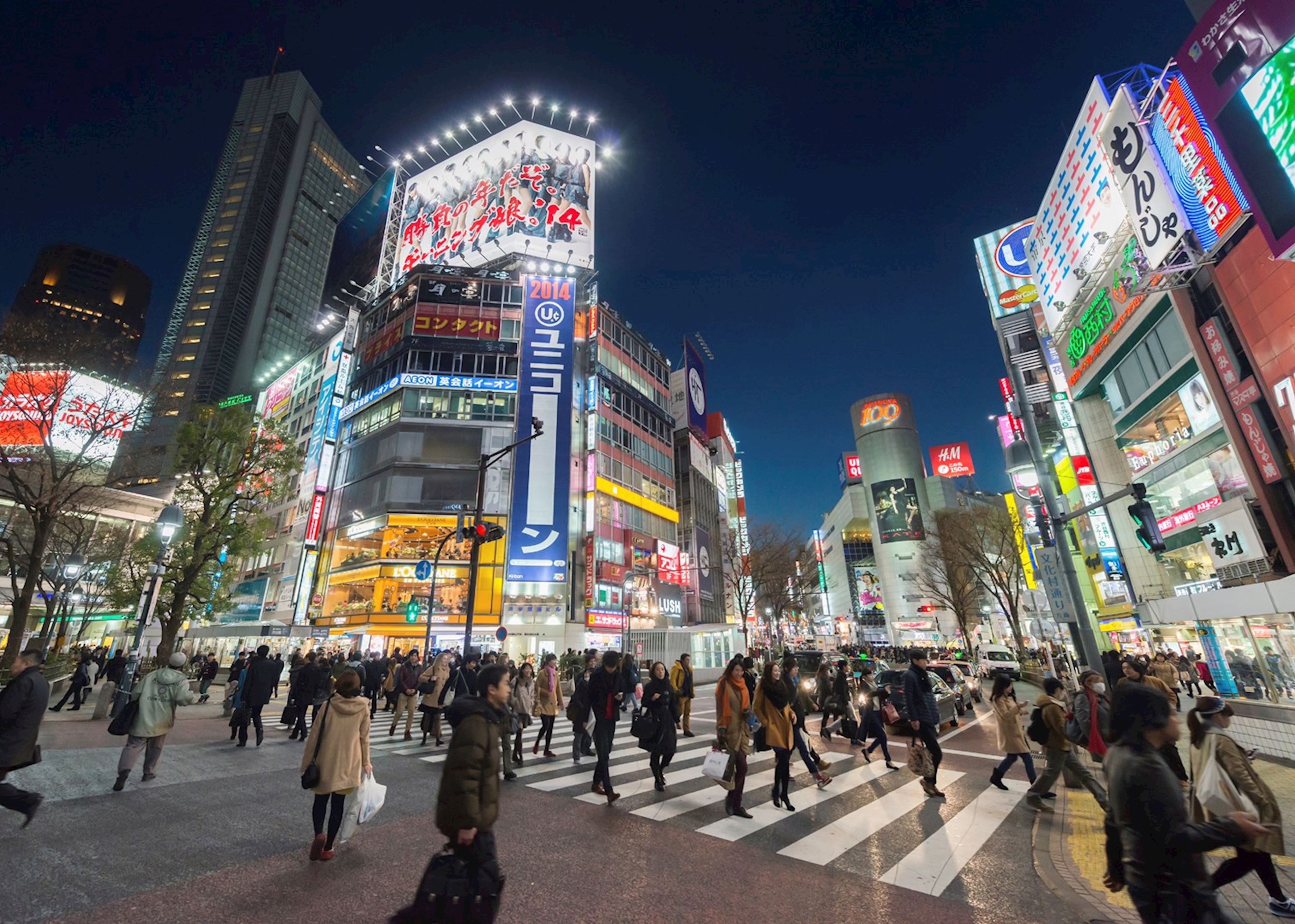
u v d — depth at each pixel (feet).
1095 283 92.27
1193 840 8.59
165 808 21.65
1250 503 65.16
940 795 25.94
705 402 207.21
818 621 327.47
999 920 14.30
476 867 10.05
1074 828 21.66
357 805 17.71
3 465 59.72
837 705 42.01
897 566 291.58
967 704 60.95
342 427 140.67
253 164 453.58
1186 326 71.36
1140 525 35.45
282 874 15.69
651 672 27.63
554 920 13.66
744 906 14.80
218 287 401.08
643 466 152.15
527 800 24.64
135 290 435.12
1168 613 68.64
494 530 48.85
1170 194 67.26
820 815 23.21
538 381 128.06
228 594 96.02
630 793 26.27
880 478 309.63
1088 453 99.91
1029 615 146.61
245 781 26.68
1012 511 119.34
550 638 109.29
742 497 218.59
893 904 15.14
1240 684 58.18
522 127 157.58
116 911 13.08
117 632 146.41
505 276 140.56
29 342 60.80
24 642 126.93
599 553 125.70
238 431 74.64
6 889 13.85
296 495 149.79
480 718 11.02
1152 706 9.56
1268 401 60.95
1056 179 99.35
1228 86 51.98
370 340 145.28
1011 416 113.29
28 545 99.14
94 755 31.07
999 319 119.65
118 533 114.21
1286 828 20.80
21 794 17.80
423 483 115.96
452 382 126.00
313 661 41.83
